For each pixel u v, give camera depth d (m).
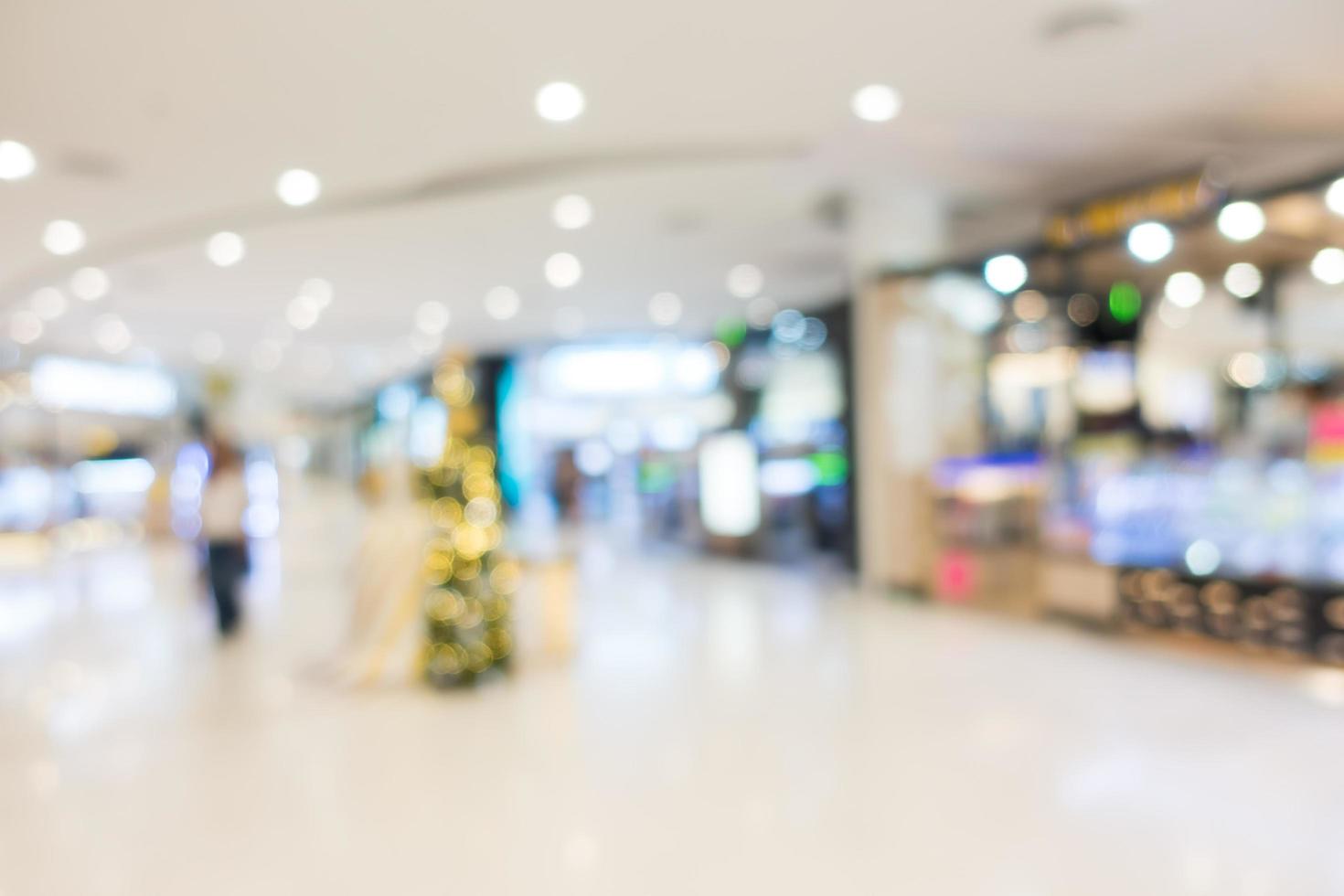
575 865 3.04
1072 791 3.58
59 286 9.11
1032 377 7.88
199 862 3.13
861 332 8.02
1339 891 2.77
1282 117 5.30
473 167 5.89
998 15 3.94
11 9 3.56
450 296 10.73
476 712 4.88
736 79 4.55
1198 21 4.04
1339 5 3.89
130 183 5.90
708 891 2.85
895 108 5.02
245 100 4.61
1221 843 3.10
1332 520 4.93
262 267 8.66
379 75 4.36
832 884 2.87
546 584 6.23
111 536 15.82
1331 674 4.86
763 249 8.70
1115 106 5.08
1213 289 8.20
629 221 7.50
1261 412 7.38
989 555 7.61
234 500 7.11
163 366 17.75
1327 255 7.28
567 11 3.78
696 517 12.43
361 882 2.96
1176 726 4.32
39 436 14.36
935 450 8.05
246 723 4.78
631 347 16.69
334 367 19.27
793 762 3.99
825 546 10.47
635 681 5.48
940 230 7.66
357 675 5.52
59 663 6.40
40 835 3.39
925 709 4.71
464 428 5.59
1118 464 6.24
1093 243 6.18
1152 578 5.82
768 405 11.47
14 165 5.48
